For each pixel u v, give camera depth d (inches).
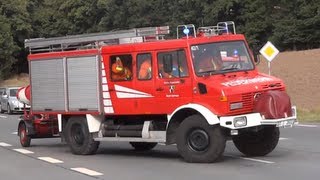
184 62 502.0
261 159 507.8
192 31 521.7
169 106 511.2
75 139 594.9
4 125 1036.5
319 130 759.1
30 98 653.3
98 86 566.9
